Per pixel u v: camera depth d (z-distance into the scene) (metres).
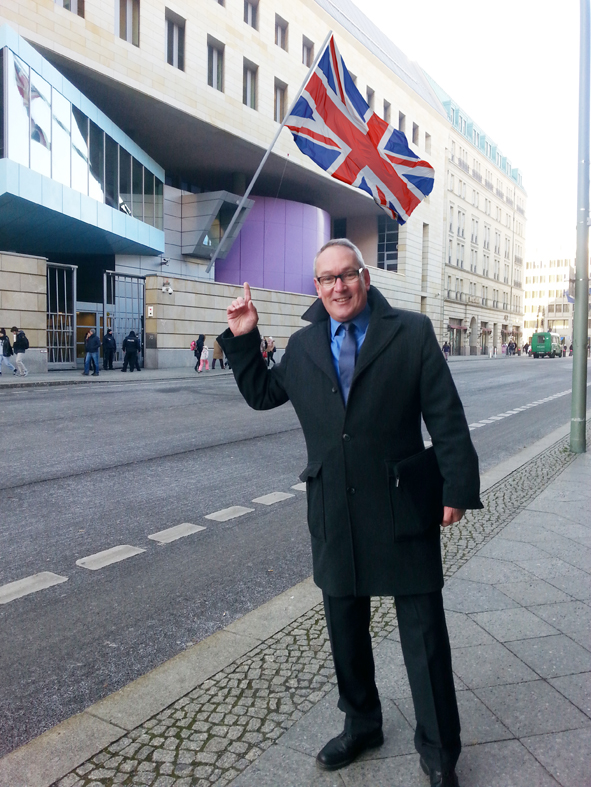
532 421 11.98
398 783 1.92
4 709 2.48
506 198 78.50
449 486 1.84
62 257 30.31
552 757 2.04
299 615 3.21
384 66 44.38
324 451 1.92
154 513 5.30
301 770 1.98
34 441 8.29
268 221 37.84
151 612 3.41
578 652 2.74
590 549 4.20
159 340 25.59
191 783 1.93
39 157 19.59
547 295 114.62
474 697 2.40
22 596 3.59
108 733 2.20
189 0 27.97
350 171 6.20
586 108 7.63
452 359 53.22
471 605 3.26
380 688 2.46
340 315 1.91
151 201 29.48
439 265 57.06
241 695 2.43
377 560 1.89
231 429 9.94
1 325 19.47
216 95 29.64
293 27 35.00
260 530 4.92
